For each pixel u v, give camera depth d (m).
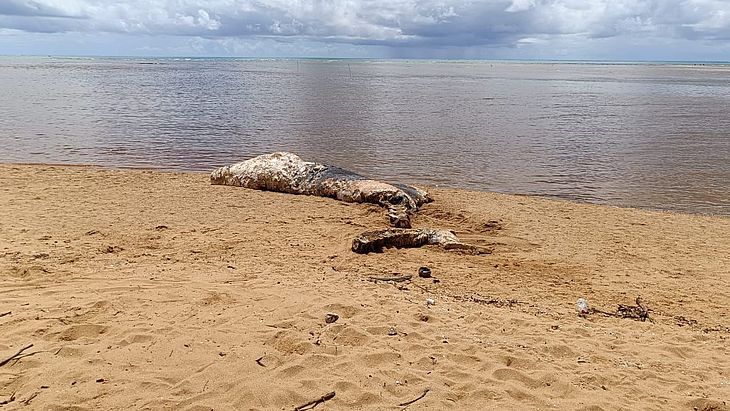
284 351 4.91
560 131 24.69
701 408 4.39
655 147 20.70
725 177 15.98
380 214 11.02
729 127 26.41
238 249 8.40
